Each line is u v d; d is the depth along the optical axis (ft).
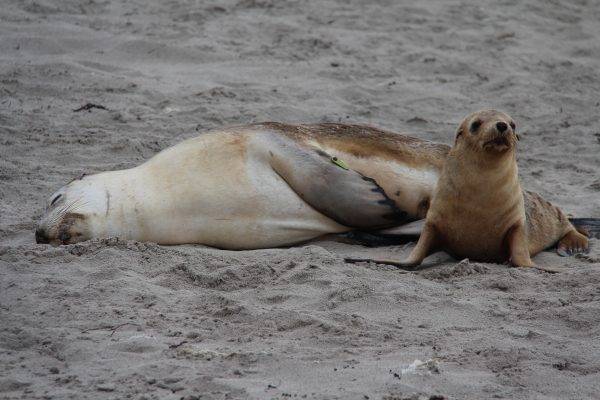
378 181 95.76
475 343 67.15
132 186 90.02
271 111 139.33
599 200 113.29
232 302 73.26
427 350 65.72
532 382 61.16
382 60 172.76
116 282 76.64
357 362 62.95
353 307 73.82
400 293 75.92
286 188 92.12
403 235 93.56
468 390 59.47
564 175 124.57
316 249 87.71
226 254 87.97
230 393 57.82
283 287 77.51
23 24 174.81
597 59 185.26
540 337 68.54
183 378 59.82
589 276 81.92
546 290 79.25
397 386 59.16
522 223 88.07
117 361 62.64
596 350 66.49
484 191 84.94
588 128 146.82
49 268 80.59
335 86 156.56
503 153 82.94
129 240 87.40
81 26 177.17
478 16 202.59
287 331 68.80
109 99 141.69
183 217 89.97
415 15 198.90
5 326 68.03
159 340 66.03
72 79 148.97
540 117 150.92
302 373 61.05
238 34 178.81
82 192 89.30
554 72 174.50
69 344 64.85
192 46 168.86
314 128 97.30
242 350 64.64
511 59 178.91
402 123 142.82
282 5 197.67
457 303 74.64
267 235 91.86
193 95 144.97
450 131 140.26
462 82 165.58
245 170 91.66
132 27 178.29
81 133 125.39
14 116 130.72
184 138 125.49
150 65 162.40
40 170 111.34
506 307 75.05
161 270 80.89
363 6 201.67
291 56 169.89
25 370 61.46
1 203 100.73
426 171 96.89
